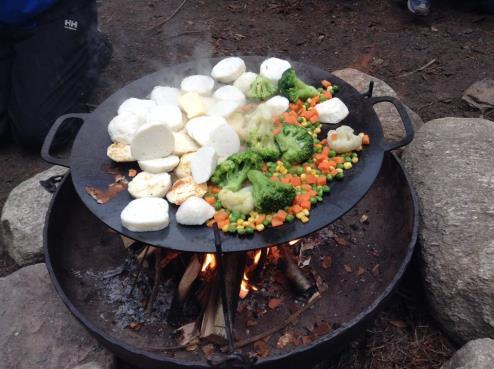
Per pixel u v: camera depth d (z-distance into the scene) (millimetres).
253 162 730
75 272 900
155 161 757
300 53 1625
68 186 913
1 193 1247
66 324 867
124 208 704
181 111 853
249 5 1850
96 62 1510
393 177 944
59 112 1312
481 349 760
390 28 1703
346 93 887
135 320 855
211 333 789
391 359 861
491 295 795
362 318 705
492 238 828
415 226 811
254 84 878
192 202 678
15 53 1316
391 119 1154
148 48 1656
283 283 892
